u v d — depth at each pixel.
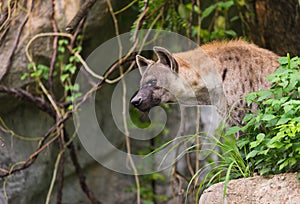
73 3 10.46
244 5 10.98
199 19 10.30
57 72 10.73
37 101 10.20
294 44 10.62
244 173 7.01
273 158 6.79
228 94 8.03
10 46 10.44
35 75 9.95
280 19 10.64
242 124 7.92
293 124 6.42
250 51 8.20
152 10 10.22
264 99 7.52
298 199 6.28
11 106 10.95
